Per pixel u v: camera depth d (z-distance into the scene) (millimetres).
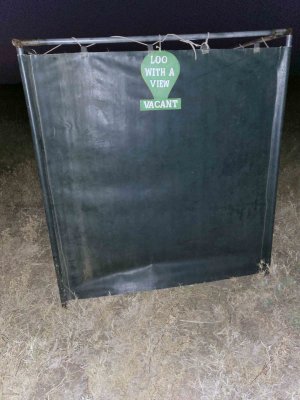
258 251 2838
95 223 2457
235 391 1928
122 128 2238
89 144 2240
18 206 4242
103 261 2592
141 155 2332
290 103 9109
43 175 2240
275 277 2807
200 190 2512
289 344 2215
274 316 2441
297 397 1892
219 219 2641
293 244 3279
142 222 2521
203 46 2148
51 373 2076
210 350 2207
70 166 2268
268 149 2514
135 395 1910
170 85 2180
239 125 2387
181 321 2449
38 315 2518
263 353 2162
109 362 2129
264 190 2637
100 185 2357
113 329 2369
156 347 2191
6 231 3592
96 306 2568
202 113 2297
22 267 3061
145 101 2197
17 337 2299
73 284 2607
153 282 2740
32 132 2129
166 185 2443
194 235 2648
